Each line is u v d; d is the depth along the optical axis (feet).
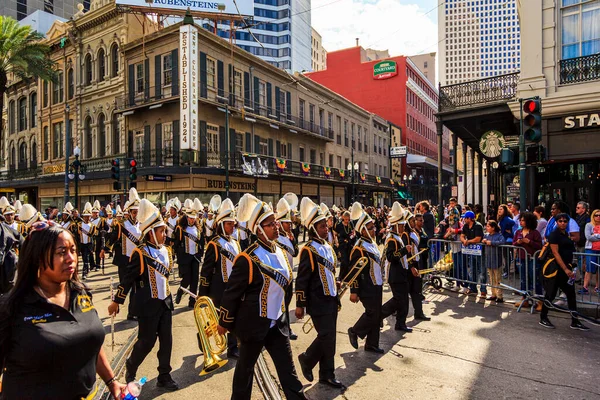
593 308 25.22
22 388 7.04
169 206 41.83
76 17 104.53
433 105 245.24
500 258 29.22
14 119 131.34
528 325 23.57
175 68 84.12
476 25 443.32
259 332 12.26
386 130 178.70
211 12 92.43
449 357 18.67
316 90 126.41
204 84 84.58
